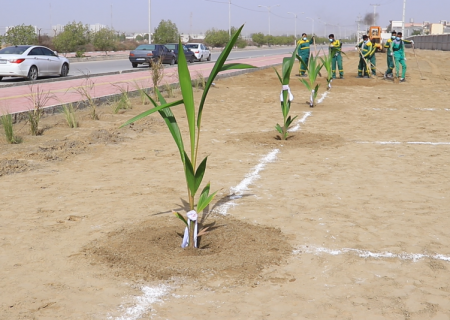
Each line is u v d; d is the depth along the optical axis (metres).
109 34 61.81
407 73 26.86
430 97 17.06
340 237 4.94
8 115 9.56
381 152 8.69
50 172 7.48
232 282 4.00
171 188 6.65
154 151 8.93
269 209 5.76
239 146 9.18
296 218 5.46
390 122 11.95
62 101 14.60
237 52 71.94
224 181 6.94
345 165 7.80
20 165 7.71
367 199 6.11
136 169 7.68
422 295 3.82
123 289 3.91
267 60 42.59
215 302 3.71
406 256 4.51
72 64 36.84
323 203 5.97
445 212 5.64
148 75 25.33
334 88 19.73
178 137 4.57
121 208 5.84
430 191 6.45
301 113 13.41
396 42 22.00
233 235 4.94
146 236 4.92
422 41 78.75
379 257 4.49
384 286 3.96
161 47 33.69
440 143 9.46
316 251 4.61
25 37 40.41
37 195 6.34
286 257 4.47
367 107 14.58
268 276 4.11
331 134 10.34
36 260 4.44
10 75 21.30
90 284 3.99
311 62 14.23
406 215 5.55
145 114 4.01
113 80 22.25
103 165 7.94
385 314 3.55
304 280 4.05
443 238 4.91
